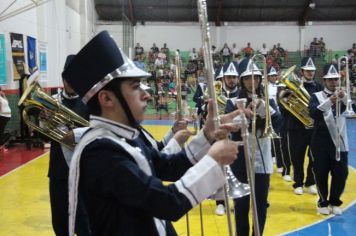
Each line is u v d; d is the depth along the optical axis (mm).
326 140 5059
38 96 3453
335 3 22484
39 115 3449
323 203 5281
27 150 9664
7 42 10688
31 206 5516
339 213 5242
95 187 1404
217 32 23516
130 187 1354
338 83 4941
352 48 23234
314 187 6262
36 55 12773
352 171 7816
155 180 1389
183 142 2324
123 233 1428
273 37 23547
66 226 3445
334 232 4641
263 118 3697
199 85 7516
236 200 3713
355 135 12820
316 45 22766
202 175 1391
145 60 22375
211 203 5766
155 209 1346
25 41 11883
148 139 1922
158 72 20156
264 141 3717
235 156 1468
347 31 23344
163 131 13430
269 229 4730
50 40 14297
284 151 6949
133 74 1476
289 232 4637
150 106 19703
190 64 20797
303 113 5723
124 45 21812
